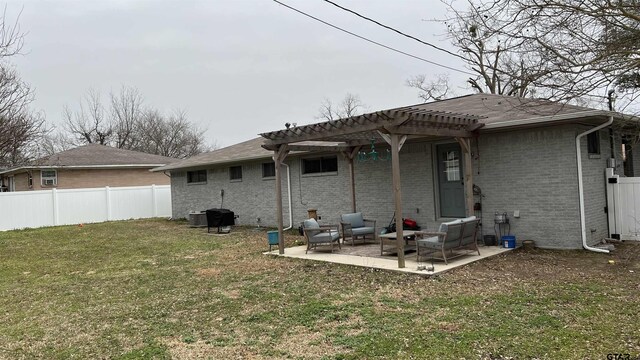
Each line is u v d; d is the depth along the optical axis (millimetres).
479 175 10391
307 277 7773
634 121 8828
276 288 7078
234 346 4656
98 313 6156
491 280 6953
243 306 6145
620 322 4805
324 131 8992
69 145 40250
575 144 9000
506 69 8148
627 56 5246
